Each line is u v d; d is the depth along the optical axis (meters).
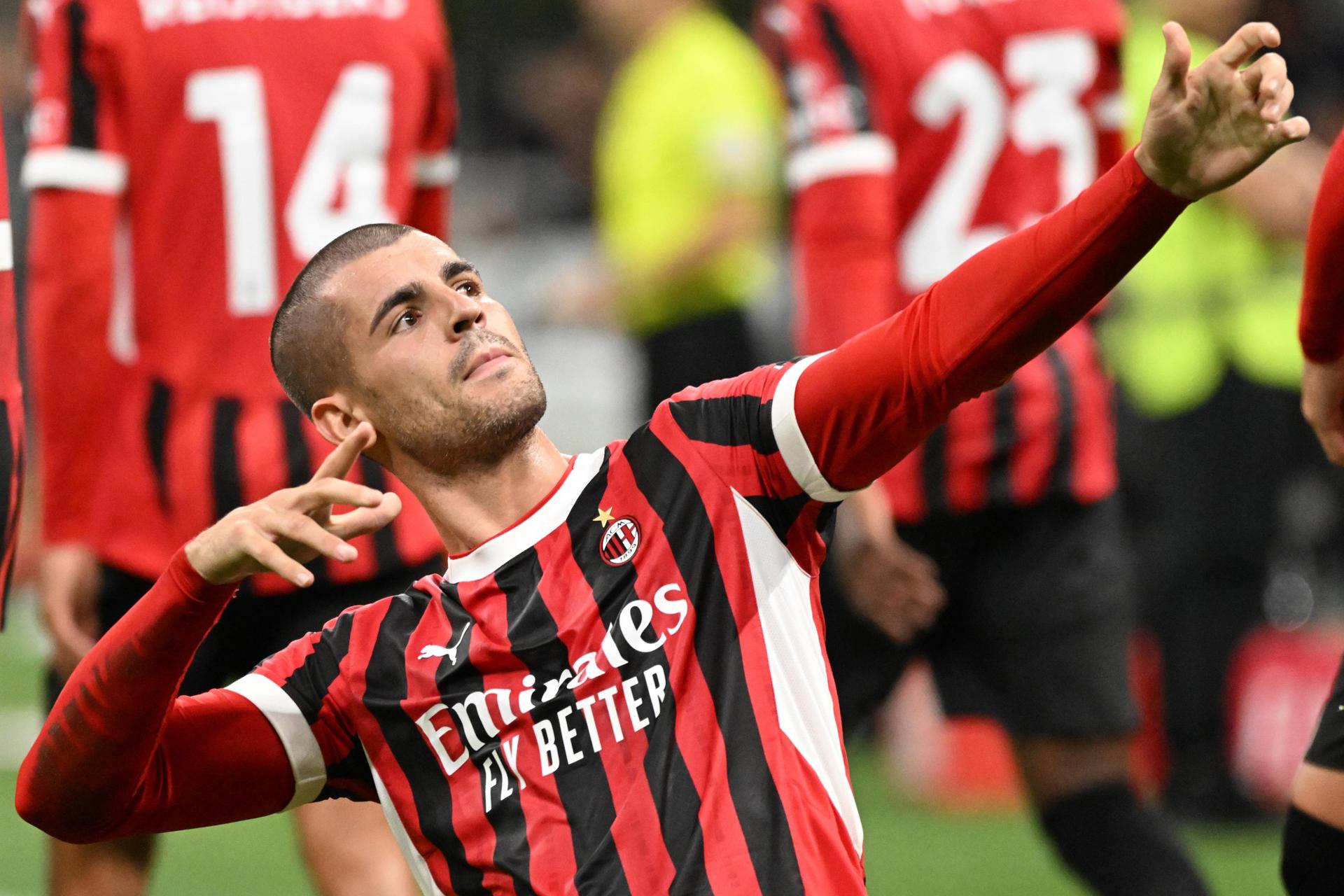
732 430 8.91
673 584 8.76
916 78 13.79
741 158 22.16
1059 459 13.87
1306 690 21.12
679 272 22.22
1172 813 21.83
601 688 8.68
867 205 13.34
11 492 10.36
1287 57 26.45
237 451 12.57
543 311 29.61
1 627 10.53
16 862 19.98
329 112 12.78
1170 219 8.00
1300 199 20.77
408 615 9.25
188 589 8.48
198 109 12.61
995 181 14.04
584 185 38.66
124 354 12.84
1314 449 22.44
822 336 13.41
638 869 8.39
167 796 9.10
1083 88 14.34
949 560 14.05
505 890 8.66
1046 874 19.42
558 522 9.03
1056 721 13.92
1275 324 21.53
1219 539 21.53
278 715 9.27
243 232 12.67
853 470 8.64
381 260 9.29
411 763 9.06
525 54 45.66
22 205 22.44
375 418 9.26
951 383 8.30
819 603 9.08
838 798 8.68
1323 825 9.88
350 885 12.21
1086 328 14.45
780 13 13.92
